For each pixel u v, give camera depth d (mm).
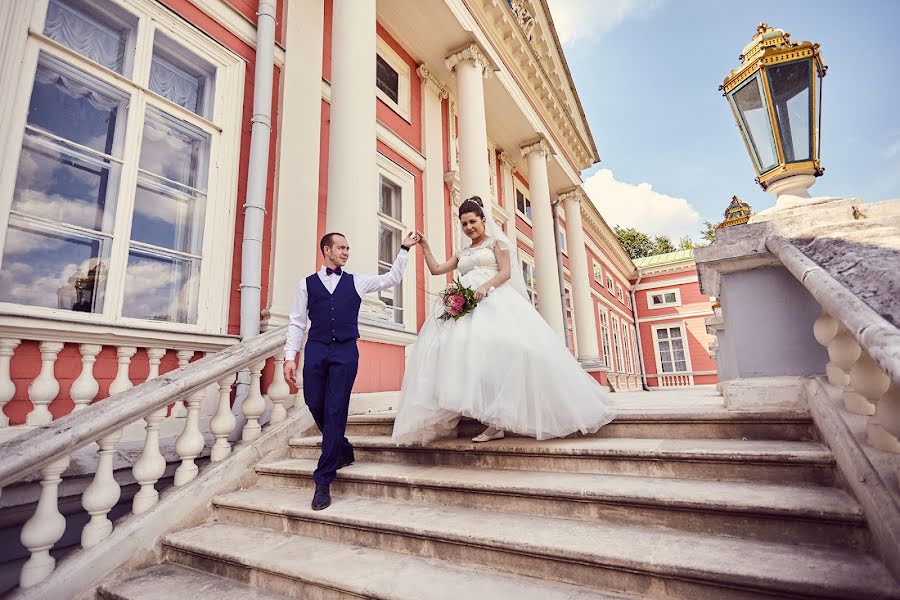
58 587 2191
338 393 2715
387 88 8242
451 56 8469
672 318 25891
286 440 3580
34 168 3467
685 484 2113
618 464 2381
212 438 3883
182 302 4289
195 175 4570
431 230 8477
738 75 2775
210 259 4504
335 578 1871
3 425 2885
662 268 26328
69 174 3648
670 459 2250
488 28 9297
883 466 1619
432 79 9305
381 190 7820
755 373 2596
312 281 2961
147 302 4047
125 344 3557
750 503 1772
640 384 25047
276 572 2043
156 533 2596
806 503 1718
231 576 2246
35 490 2848
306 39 5914
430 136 8953
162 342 3803
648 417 2709
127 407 2543
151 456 2742
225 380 3275
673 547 1718
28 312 3266
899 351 1153
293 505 2607
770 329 2592
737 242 2588
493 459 2711
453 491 2438
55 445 2217
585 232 19031
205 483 2928
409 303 7809
